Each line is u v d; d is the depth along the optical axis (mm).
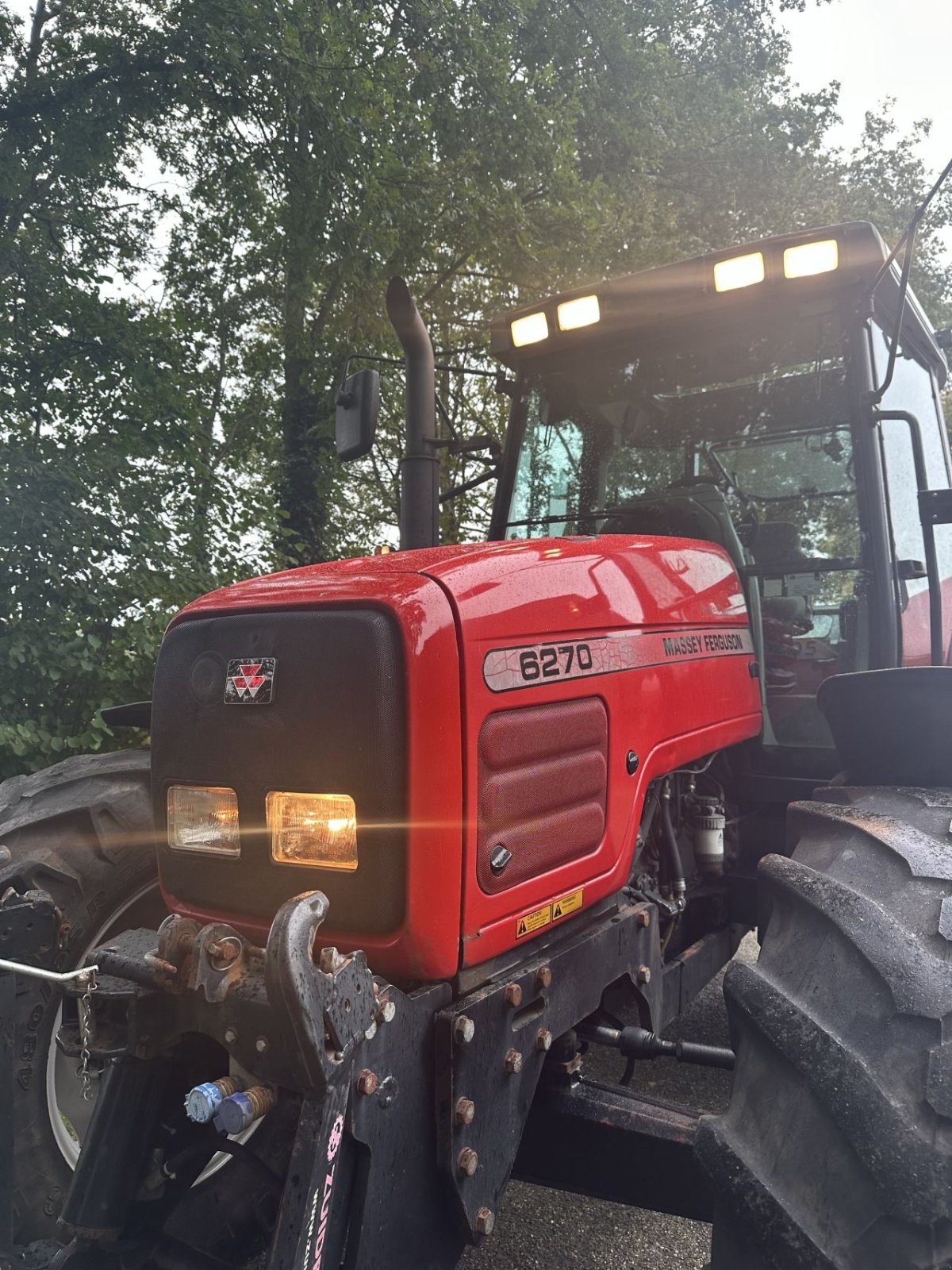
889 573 2607
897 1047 1249
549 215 10516
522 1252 2088
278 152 8383
